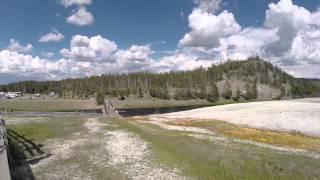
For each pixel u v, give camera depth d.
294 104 99.06
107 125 55.91
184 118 83.88
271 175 24.91
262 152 33.44
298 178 24.34
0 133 26.53
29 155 31.53
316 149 41.81
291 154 34.03
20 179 24.88
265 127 66.62
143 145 37.56
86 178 25.41
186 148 34.50
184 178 25.53
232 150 33.56
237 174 25.34
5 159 20.17
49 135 43.56
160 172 27.03
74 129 49.25
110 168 28.14
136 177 25.84
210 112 94.31
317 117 72.81
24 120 58.03
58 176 25.75
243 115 80.81
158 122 70.25
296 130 62.94
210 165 27.97
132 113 191.50
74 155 32.41
